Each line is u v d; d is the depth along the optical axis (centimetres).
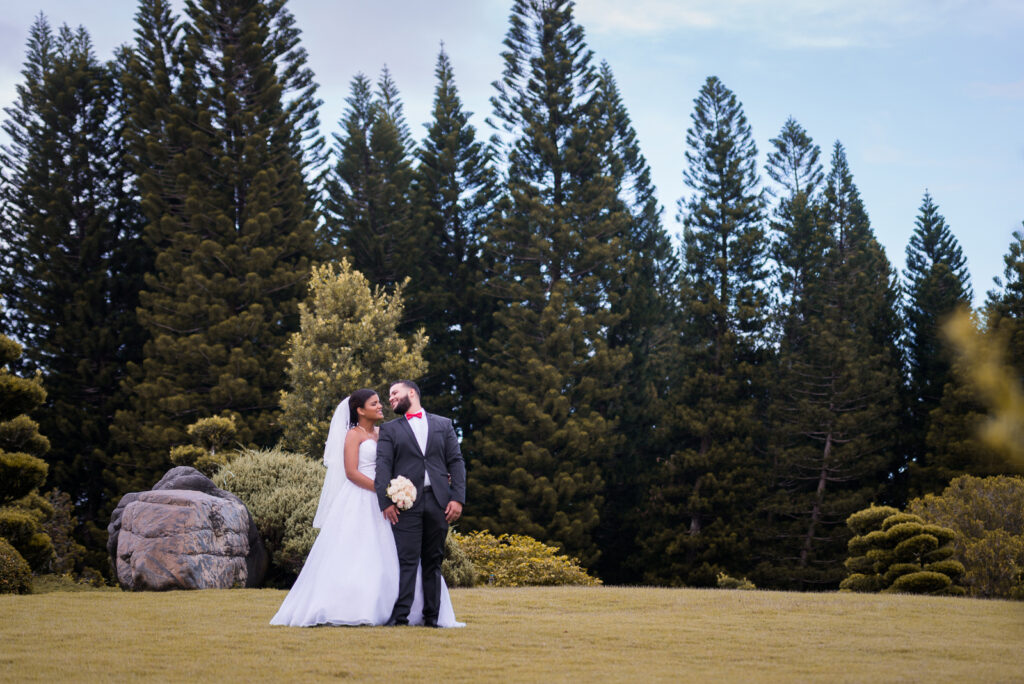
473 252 3784
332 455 652
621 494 3484
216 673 424
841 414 3278
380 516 644
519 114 3512
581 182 3503
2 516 1119
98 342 3073
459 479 639
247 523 1128
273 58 3084
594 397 3216
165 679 407
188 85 3067
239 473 1322
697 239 3559
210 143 3036
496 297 3616
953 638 605
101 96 3334
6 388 1187
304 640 535
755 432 3319
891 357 3578
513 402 3131
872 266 4012
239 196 3053
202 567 1009
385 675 425
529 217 3309
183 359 2762
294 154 3155
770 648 544
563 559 1759
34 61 3344
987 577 1545
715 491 3177
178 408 2697
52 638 537
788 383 3375
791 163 4200
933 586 1473
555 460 3066
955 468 3055
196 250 2838
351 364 2192
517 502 2992
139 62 3191
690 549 3184
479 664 462
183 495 1055
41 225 3106
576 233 3275
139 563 993
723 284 3516
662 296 3859
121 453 2862
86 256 3156
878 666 472
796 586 3158
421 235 3666
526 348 3159
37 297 3103
